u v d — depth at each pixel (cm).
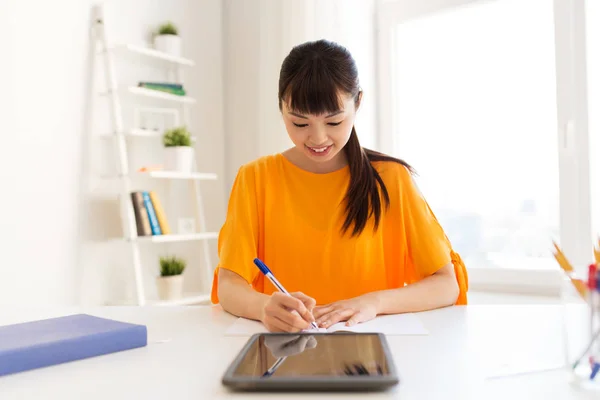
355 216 120
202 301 247
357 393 51
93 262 219
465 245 225
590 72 191
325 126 104
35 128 201
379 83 248
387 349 61
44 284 202
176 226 258
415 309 99
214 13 280
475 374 58
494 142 218
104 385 56
